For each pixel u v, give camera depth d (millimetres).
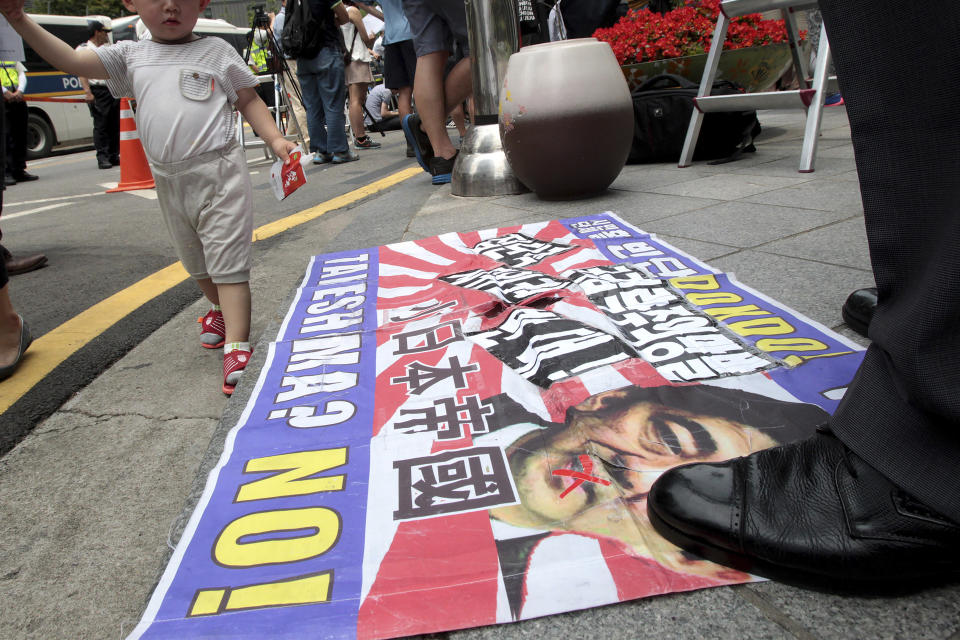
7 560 1353
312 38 6871
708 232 2631
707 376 1531
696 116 3961
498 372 1662
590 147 3215
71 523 1460
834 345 1618
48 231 5023
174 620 1001
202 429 1827
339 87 7180
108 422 1914
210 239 2049
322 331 2061
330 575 1062
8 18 1824
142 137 2020
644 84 4535
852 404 1009
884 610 923
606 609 964
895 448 936
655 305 1954
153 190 6801
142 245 4309
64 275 3686
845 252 2234
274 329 2145
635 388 1504
